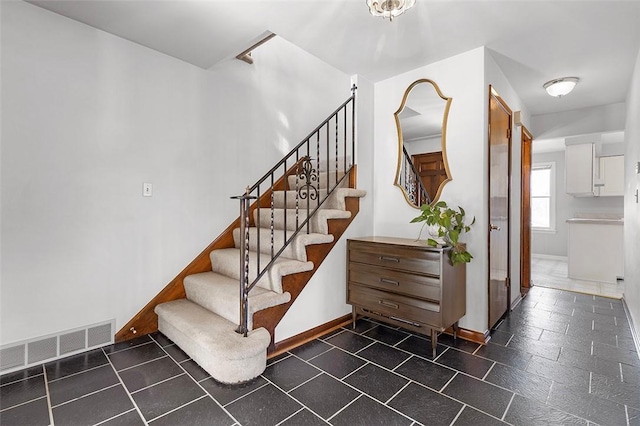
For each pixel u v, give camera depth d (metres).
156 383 1.85
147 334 2.52
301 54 3.77
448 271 2.30
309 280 2.52
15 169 1.96
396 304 2.47
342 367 2.07
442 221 2.29
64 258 2.14
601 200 6.19
